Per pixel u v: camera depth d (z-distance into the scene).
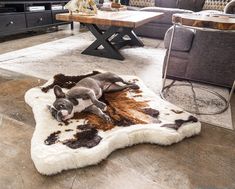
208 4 3.71
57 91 1.35
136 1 4.23
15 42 2.96
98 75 1.64
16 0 2.84
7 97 1.52
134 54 2.72
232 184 0.94
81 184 0.90
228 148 1.16
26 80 1.81
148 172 0.98
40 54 2.49
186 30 1.73
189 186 0.92
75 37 3.39
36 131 1.13
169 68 1.93
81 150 1.01
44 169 0.92
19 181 0.89
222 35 1.64
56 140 1.08
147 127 1.20
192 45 1.78
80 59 2.41
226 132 1.30
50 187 0.87
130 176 0.95
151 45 3.18
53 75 1.93
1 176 0.90
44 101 1.43
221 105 1.61
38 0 3.16
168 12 3.29
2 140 1.11
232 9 1.92
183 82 1.96
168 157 1.07
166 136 1.14
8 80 1.79
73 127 1.19
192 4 3.56
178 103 1.60
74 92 1.35
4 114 1.33
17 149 1.05
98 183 0.91
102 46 2.76
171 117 1.33
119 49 2.89
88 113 1.34
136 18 2.33
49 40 3.15
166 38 1.84
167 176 0.96
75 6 2.48
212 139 1.23
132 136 1.14
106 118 1.26
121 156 1.06
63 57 2.44
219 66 1.76
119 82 1.74
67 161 0.95
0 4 2.85
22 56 2.39
